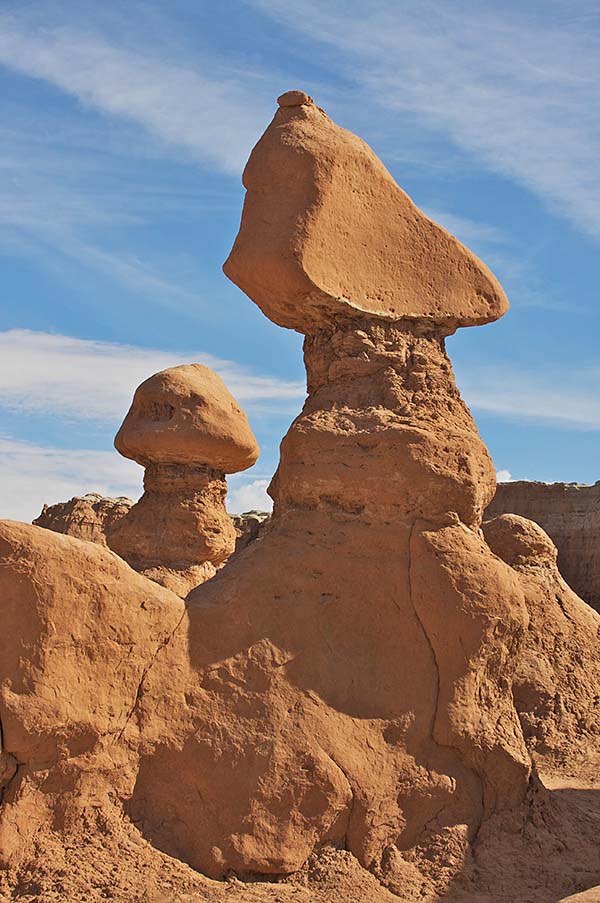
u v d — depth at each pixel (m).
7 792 6.91
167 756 7.41
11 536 7.08
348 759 7.78
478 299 9.43
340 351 8.99
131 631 7.38
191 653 7.70
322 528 8.53
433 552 8.44
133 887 6.88
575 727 13.66
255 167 8.86
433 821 8.02
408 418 8.74
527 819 8.31
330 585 8.34
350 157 8.87
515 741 8.54
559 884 7.80
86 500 25.42
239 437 14.60
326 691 7.97
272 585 8.23
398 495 8.53
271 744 7.60
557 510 30.75
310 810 7.57
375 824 7.76
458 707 8.24
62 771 7.02
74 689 7.07
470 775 8.27
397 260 9.08
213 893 6.99
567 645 14.63
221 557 14.88
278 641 8.00
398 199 9.18
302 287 8.55
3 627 7.00
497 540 15.66
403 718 8.11
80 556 7.25
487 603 8.42
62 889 6.71
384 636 8.30
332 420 8.75
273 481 9.39
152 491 14.84
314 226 8.56
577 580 29.42
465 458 8.73
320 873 7.46
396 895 7.52
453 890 7.68
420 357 9.09
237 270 8.82
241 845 7.31
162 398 14.52
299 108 9.05
